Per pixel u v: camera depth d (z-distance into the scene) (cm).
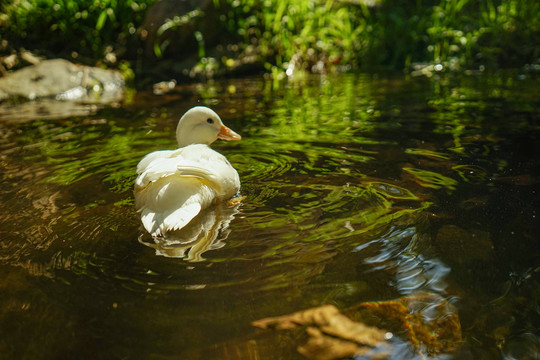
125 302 202
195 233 256
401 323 190
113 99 645
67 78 694
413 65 823
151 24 793
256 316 192
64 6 797
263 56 818
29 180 346
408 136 423
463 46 842
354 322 190
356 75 767
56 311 197
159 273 221
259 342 179
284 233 254
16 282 217
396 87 656
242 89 688
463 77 706
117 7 819
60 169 369
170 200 258
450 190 303
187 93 674
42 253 241
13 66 733
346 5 938
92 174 355
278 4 859
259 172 346
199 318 192
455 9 893
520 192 296
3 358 175
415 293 206
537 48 812
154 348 177
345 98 599
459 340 183
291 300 201
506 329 189
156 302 201
